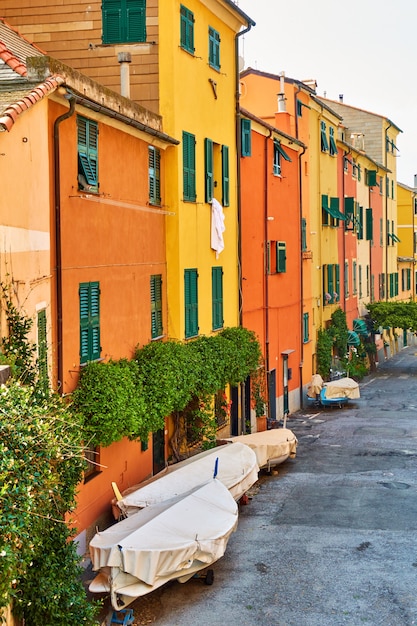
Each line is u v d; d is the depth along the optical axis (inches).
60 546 491.8
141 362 748.0
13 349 473.7
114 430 638.5
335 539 743.7
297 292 1445.6
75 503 508.4
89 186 663.1
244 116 1089.4
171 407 754.8
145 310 804.6
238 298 1092.5
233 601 613.6
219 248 987.9
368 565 682.2
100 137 687.7
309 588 637.3
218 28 999.6
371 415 1386.6
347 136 2257.6
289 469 1002.7
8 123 457.4
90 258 669.9
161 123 855.7
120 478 750.5
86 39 882.1
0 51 590.9
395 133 2608.3
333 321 1729.8
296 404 1448.1
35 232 542.3
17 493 356.2
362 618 585.9
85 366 652.7
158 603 610.2
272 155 1269.7
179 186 869.8
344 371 1768.0
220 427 1026.1
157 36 862.5
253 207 1175.6
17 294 494.0
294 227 1422.2
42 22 891.4
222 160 1016.2
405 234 2849.4
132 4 867.4
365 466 1013.2
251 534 759.1
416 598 618.5
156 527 582.6
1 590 350.6
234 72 1058.7
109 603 593.6
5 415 374.6
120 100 737.0
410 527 774.5
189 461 784.9
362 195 2100.1
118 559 553.3
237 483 738.2
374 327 2068.2
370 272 2191.2
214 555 595.2
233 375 970.1
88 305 666.2
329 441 1168.8
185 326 889.5
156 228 840.3
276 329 1310.3
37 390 479.5
